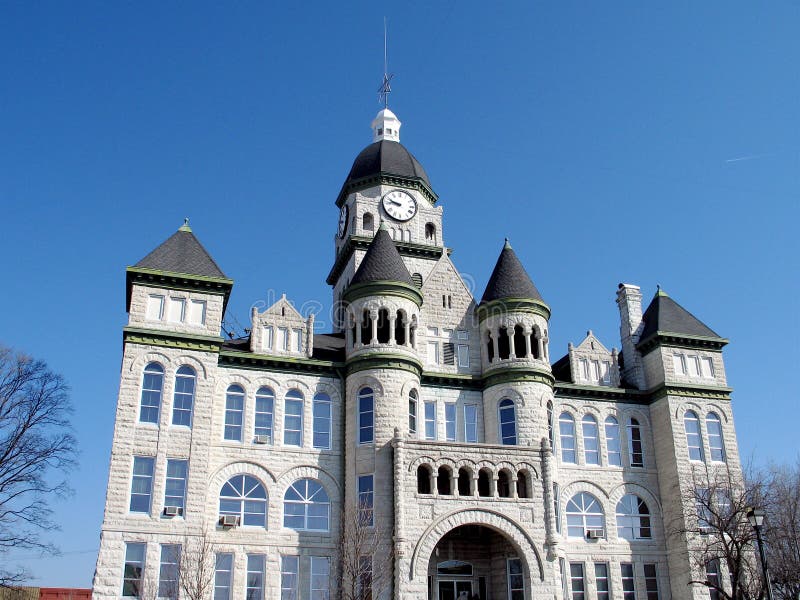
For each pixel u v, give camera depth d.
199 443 43.84
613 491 52.31
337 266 65.31
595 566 50.19
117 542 40.62
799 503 54.66
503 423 50.06
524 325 51.94
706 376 55.31
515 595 45.47
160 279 46.34
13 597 59.88
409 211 65.25
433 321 53.47
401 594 41.84
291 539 44.66
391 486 44.78
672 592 50.59
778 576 48.91
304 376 48.69
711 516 49.91
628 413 54.91
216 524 43.69
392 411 46.91
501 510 45.00
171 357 45.12
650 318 57.59
